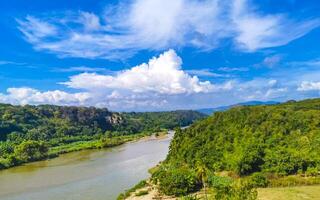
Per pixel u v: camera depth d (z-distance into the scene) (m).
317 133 111.50
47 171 146.25
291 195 77.75
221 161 109.69
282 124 119.75
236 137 120.94
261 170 99.00
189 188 89.12
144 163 147.50
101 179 118.31
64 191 103.50
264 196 77.88
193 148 124.44
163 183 89.50
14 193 106.44
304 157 97.31
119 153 193.88
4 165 166.62
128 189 100.62
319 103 152.12
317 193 78.75
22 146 188.00
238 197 60.56
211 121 143.88
